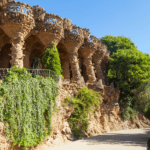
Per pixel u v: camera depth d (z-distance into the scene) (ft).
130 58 92.63
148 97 79.61
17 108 37.32
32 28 59.47
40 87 44.73
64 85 60.08
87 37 86.48
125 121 92.27
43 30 63.36
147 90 81.87
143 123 101.60
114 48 120.67
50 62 61.26
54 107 48.49
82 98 62.18
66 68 87.92
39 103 42.75
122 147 45.19
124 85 93.04
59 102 52.34
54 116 48.55
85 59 87.76
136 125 95.86
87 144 48.70
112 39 127.75
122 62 93.56
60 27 65.31
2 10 55.11
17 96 37.83
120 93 97.66
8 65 76.18
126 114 92.58
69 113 56.75
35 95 42.45
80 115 59.67
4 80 37.96
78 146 45.91
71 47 78.02
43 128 42.98
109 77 103.04
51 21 64.80
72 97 61.21
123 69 93.50
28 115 39.19
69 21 76.89
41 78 46.06
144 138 60.59
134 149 42.75
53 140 46.85
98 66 97.04
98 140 55.26
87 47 85.92
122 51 98.84
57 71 60.80
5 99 36.04
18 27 54.95
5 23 54.39
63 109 54.75
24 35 57.67
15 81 38.34
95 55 96.99
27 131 38.06
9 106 36.01
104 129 74.69
